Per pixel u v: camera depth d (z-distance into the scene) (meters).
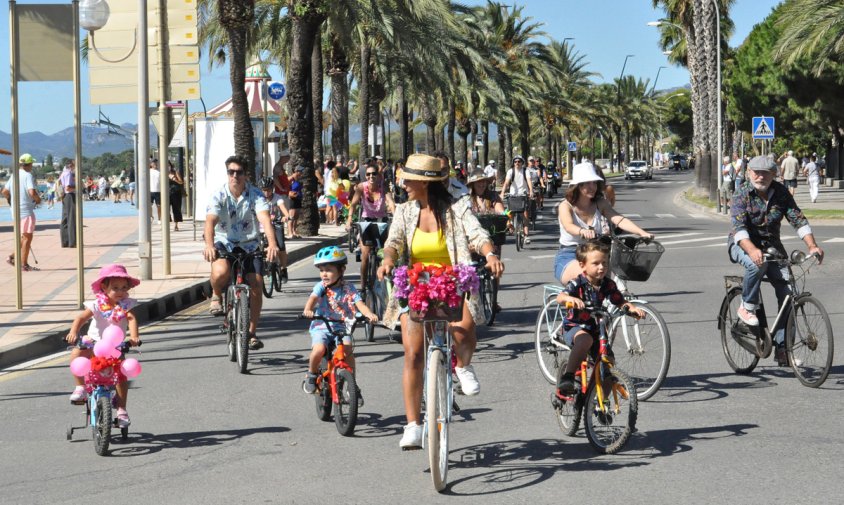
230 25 24.91
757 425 7.52
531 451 6.92
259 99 33.28
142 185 16.97
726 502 5.73
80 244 14.01
